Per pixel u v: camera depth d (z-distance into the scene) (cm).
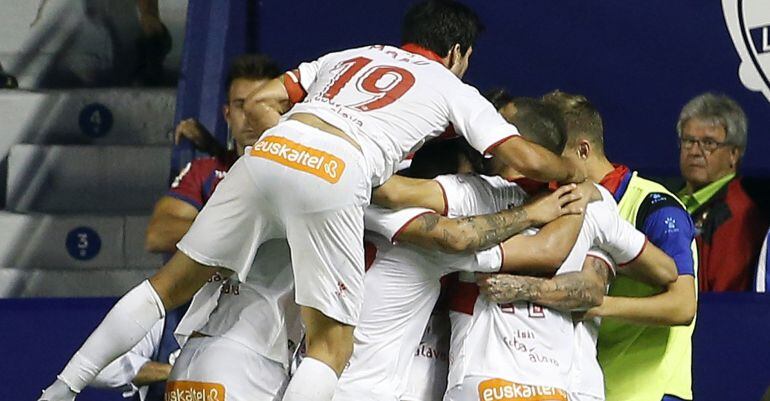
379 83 1393
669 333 1499
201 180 1728
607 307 1405
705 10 1991
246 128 1680
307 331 1355
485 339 1356
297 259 1339
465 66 1519
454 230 1326
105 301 1780
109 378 1559
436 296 1385
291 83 1467
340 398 1349
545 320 1364
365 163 1331
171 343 1723
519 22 1988
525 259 1346
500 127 1355
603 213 1400
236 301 1403
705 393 1812
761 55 1988
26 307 1761
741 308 1822
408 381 1408
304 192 1317
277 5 1988
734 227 1973
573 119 1520
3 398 1744
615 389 1504
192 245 1361
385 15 1981
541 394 1337
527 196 1417
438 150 1448
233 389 1362
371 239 1379
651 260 1415
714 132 1930
